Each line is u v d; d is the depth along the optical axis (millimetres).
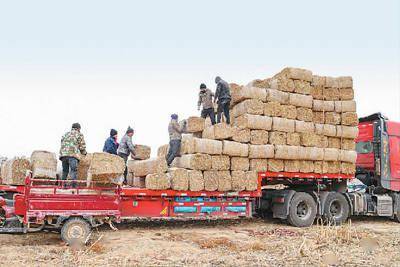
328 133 12953
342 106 13328
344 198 13562
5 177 9969
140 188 10609
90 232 9219
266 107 12094
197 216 11188
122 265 7281
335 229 10477
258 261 7754
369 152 14438
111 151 11961
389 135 14273
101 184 9617
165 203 10844
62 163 10234
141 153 12750
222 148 11273
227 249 8820
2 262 7270
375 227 13008
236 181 11438
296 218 12609
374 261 7930
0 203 9359
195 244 9305
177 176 10727
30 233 10078
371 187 14508
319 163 12781
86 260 7559
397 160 14352
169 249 8625
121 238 9688
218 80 12664
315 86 13039
